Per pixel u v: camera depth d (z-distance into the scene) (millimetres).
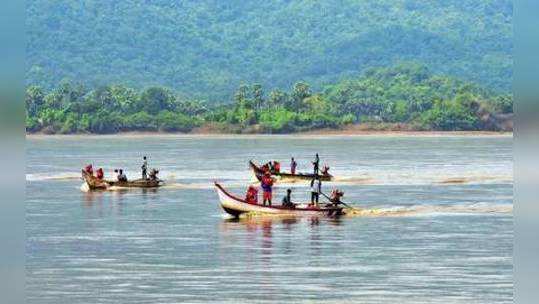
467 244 147250
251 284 121125
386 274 126312
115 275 126438
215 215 183000
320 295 115438
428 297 114625
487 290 117938
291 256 138250
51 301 113625
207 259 136500
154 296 115375
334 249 143625
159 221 174875
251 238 154000
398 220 174375
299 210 179125
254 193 178875
